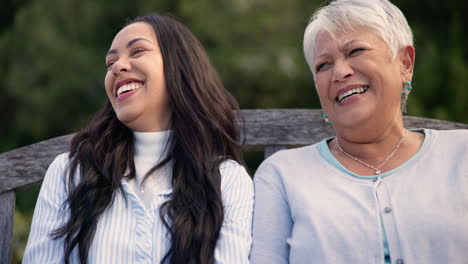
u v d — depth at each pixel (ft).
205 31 18.52
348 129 5.57
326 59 5.66
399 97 5.57
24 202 14.87
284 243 5.60
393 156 5.64
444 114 14.57
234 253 5.39
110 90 5.98
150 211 5.53
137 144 6.10
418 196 5.16
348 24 5.52
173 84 6.01
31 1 19.65
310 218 5.37
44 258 5.38
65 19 18.83
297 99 19.97
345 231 5.20
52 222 5.58
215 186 5.72
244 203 5.76
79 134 6.23
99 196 5.61
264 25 19.01
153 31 6.17
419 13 18.75
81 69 18.71
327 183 5.57
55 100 18.79
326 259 5.17
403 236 5.00
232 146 6.36
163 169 5.94
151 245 5.37
